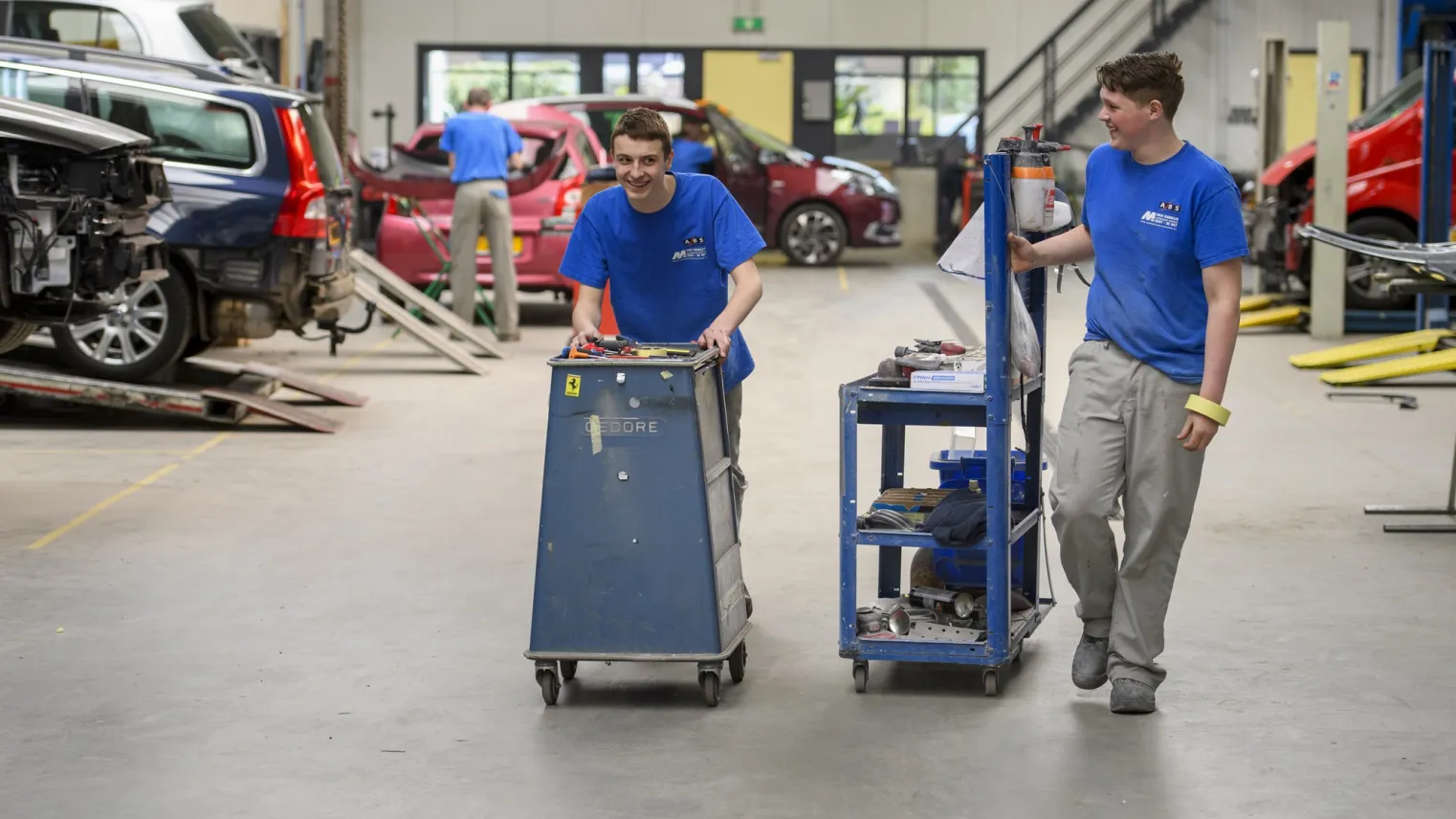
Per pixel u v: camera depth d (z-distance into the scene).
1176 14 23.95
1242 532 6.75
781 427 9.28
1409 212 13.42
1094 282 4.52
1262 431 9.16
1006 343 4.53
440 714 4.55
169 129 9.52
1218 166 4.30
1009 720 4.49
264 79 10.93
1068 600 5.76
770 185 20.12
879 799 3.93
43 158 8.05
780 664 5.02
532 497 7.43
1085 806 3.88
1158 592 4.51
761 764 4.16
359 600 5.70
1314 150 13.66
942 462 5.15
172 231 9.36
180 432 8.98
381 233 14.29
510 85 25.05
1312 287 13.55
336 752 4.24
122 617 5.46
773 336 13.38
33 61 9.62
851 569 4.69
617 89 25.08
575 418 4.54
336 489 7.55
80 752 4.22
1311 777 4.06
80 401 8.75
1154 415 4.38
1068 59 24.08
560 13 24.94
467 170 13.07
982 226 4.59
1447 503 7.14
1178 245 4.31
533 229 14.10
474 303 13.41
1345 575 6.07
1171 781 4.04
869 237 20.20
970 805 3.89
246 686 4.77
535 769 4.12
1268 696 4.69
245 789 3.98
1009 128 24.95
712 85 25.06
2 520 6.83
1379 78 24.03
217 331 9.61
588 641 4.58
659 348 4.77
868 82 25.05
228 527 6.77
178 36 11.50
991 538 4.60
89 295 8.27
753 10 24.91
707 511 4.54
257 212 9.43
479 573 6.08
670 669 4.97
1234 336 4.27
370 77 24.95
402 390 10.62
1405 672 4.91
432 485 7.65
